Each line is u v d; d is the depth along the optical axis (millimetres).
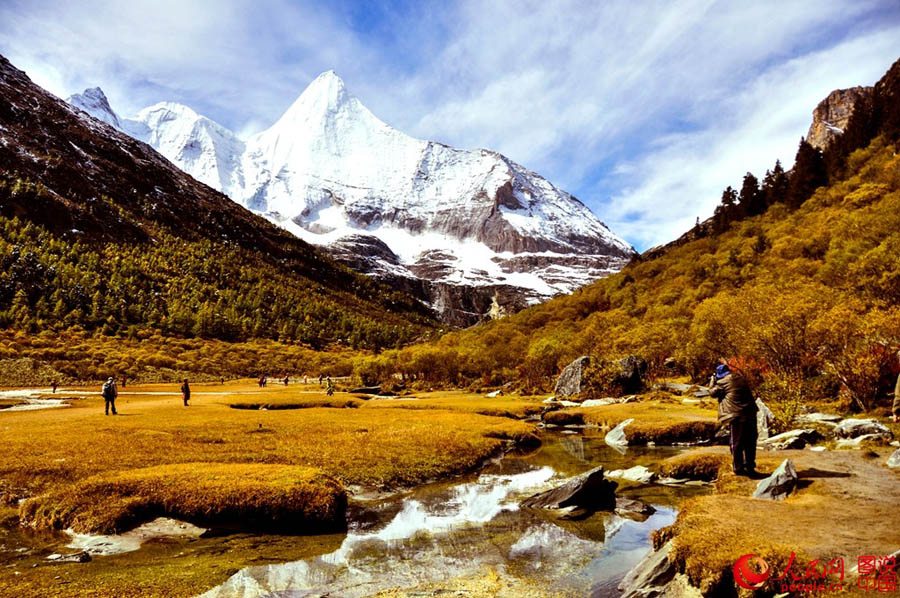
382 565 8938
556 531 10758
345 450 18844
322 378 95250
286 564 9055
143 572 8609
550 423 32125
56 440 19516
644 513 11789
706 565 6391
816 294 32594
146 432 22109
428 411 36250
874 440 14422
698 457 15320
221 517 11461
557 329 88875
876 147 96750
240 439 20781
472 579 8133
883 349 20484
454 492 15141
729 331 36125
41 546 9945
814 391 25109
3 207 157875
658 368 53281
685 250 122750
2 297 107625
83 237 170875
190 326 133375
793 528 7250
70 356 85438
